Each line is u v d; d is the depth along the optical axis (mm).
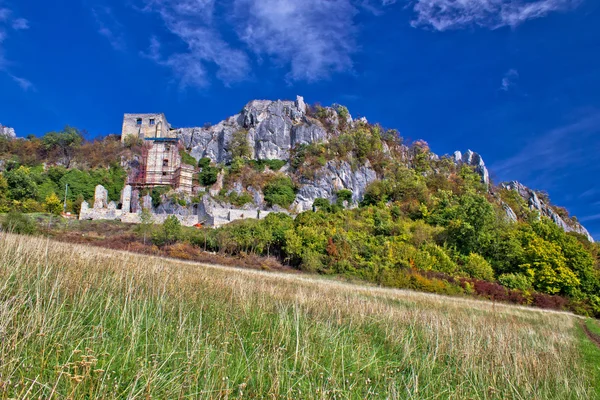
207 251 47406
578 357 11883
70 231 48938
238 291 10812
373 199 89688
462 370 7578
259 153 108562
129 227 58812
